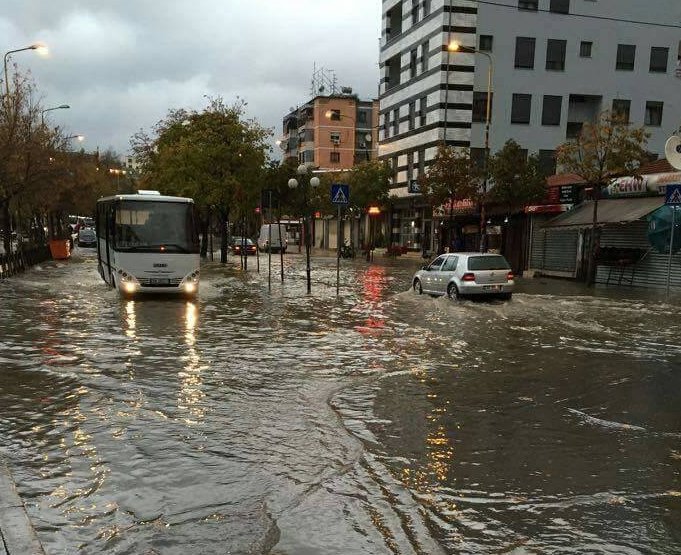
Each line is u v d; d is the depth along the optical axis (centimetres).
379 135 4841
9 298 1675
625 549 369
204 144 3197
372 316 1405
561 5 3841
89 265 3184
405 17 4294
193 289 1706
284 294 1870
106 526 391
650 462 516
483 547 370
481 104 3834
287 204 5050
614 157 2031
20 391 716
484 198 2858
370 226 5381
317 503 429
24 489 447
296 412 649
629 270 2206
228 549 362
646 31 3934
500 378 818
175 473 480
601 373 850
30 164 2530
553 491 455
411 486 462
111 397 694
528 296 1836
